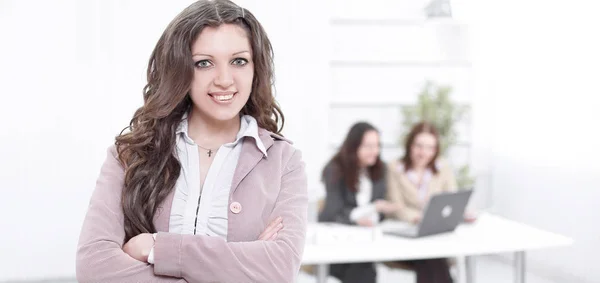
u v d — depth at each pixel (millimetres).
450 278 3293
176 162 1570
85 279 1481
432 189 3920
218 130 1628
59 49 4555
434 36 5465
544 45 4660
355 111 5359
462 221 3389
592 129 4094
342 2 5250
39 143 4574
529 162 4879
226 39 1489
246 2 4863
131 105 4680
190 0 4758
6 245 4566
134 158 1569
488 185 5535
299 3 4969
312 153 5047
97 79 4625
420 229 3025
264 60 1582
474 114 5523
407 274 4750
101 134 4652
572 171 4301
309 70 5012
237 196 1567
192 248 1451
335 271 3316
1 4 4445
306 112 5020
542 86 4691
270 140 1645
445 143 5168
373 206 3715
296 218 1590
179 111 1613
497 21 5285
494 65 5387
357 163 3732
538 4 4719
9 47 4477
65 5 4547
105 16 4617
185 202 1556
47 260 4645
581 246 4180
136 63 4672
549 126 4605
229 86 1499
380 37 5383
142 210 1533
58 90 4574
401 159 3988
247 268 1471
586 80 4164
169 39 1491
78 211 4664
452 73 5496
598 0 4051
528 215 4898
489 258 5383
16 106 4520
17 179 4555
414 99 5445
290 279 1520
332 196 3703
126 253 1495
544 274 4609
